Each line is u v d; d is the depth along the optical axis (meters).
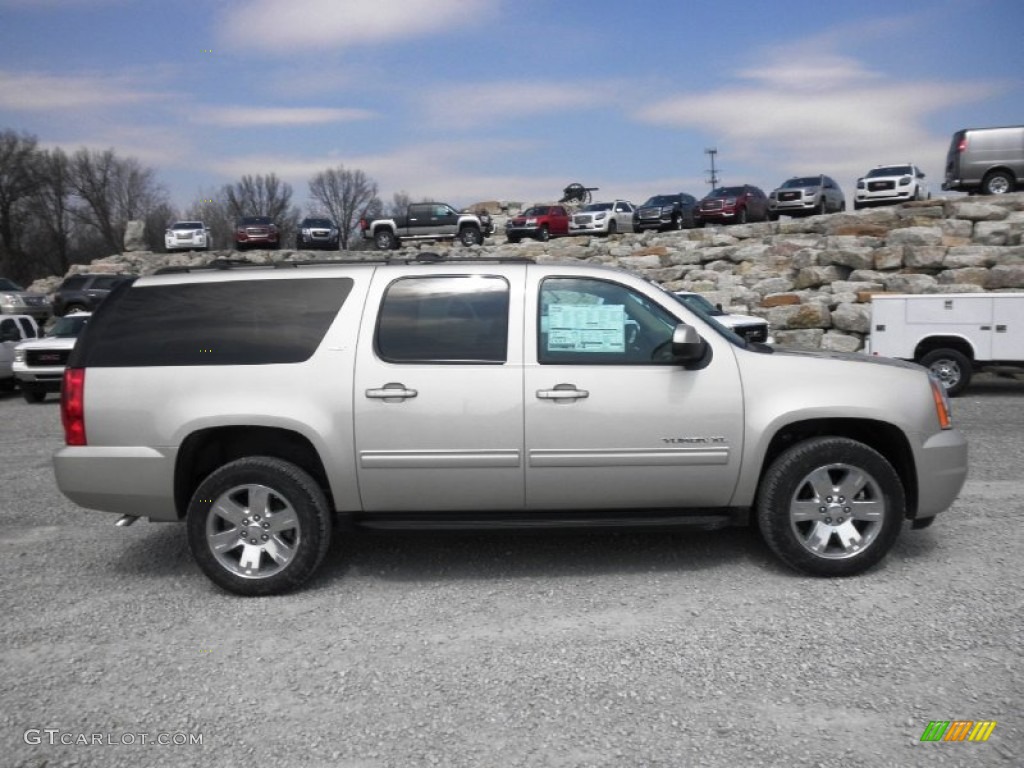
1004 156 23.25
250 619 4.28
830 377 4.64
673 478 4.61
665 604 4.31
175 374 4.60
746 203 31.61
